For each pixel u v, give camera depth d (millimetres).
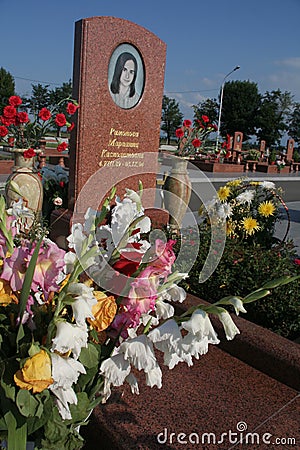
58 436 1438
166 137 51625
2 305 1333
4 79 39031
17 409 1340
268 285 1354
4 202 1353
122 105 6176
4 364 1282
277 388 2938
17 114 5914
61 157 17375
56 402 1361
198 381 2926
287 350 3008
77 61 5781
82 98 5805
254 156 27469
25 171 5867
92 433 2461
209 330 1331
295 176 25094
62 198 6418
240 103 56156
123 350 1405
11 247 1360
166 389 2783
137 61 6195
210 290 3963
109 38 5844
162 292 1512
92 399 1596
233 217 5141
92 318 1253
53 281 1255
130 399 2625
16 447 1323
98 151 6027
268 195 5766
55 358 1232
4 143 6176
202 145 8195
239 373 3072
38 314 1360
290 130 63938
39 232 2012
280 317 3598
